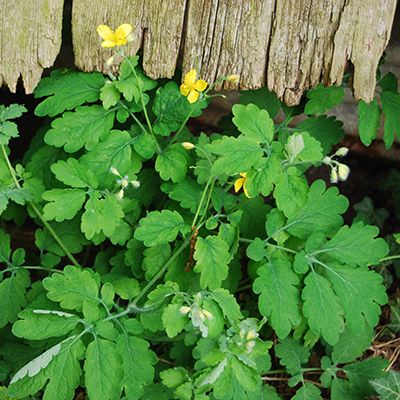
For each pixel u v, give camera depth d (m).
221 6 0.74
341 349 0.78
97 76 0.76
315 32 0.74
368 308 0.73
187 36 0.74
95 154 0.74
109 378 0.68
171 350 0.76
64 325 0.69
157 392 0.73
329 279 0.74
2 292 0.75
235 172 0.70
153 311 0.72
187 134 0.79
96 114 0.75
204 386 0.70
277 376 0.81
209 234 0.76
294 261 0.73
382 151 0.94
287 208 0.70
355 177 0.97
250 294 0.83
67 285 0.70
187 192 0.75
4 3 0.74
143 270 0.76
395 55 0.86
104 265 0.80
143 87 0.75
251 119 0.72
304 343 0.78
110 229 0.72
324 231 0.74
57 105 0.75
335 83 0.75
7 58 0.74
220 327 0.69
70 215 0.72
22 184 0.77
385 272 0.87
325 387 0.78
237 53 0.74
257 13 0.74
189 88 0.71
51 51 0.74
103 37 0.71
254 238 0.78
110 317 0.70
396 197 0.94
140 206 0.78
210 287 0.70
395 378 0.76
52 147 0.79
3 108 0.74
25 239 0.90
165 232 0.71
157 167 0.74
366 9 0.74
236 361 0.69
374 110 0.78
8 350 0.76
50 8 0.74
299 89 0.75
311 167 0.96
